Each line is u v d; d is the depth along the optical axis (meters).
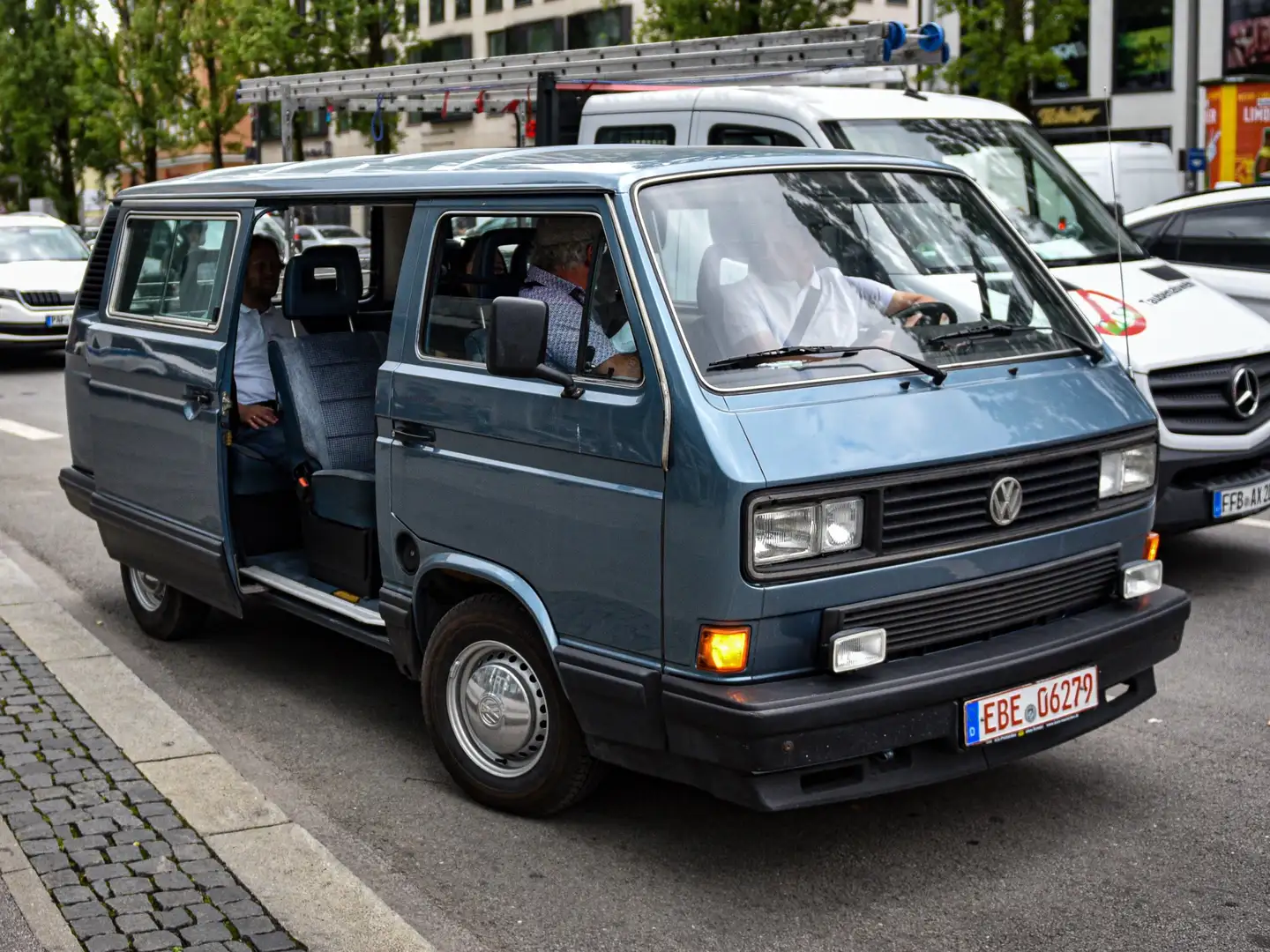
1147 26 29.47
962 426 4.23
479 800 4.91
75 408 7.11
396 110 13.45
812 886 4.32
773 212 4.56
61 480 7.26
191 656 6.80
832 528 3.96
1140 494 4.74
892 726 3.99
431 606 5.05
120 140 43.97
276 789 5.14
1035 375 4.61
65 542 9.34
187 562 6.26
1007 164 8.83
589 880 4.38
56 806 4.75
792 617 3.93
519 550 4.51
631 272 4.20
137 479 6.57
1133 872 4.38
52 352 21.81
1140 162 17.84
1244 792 4.98
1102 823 4.73
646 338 4.11
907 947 3.95
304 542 5.93
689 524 3.94
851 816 4.82
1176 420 7.27
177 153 49.38
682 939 4.01
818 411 4.06
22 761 5.15
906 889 4.29
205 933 3.91
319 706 6.06
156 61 40.19
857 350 4.34
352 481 5.59
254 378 6.72
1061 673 4.32
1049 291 5.05
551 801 4.70
